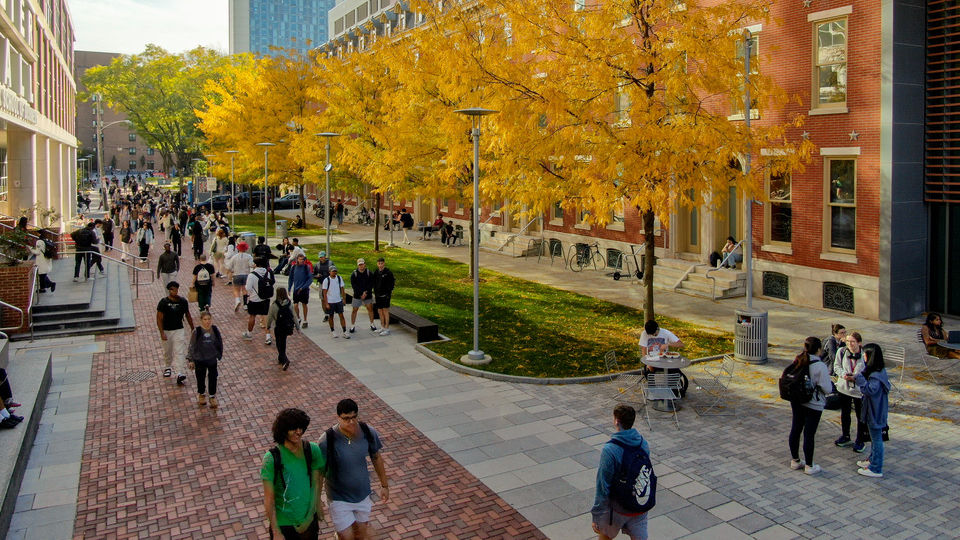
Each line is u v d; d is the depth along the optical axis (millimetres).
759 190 14719
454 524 8609
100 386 14078
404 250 36469
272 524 6301
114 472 10125
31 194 36906
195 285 20406
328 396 13492
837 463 10305
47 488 9609
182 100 83938
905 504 9039
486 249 36094
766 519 8656
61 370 15164
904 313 19406
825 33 19984
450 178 23609
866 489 9453
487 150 17297
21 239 20094
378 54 26750
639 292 24047
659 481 9734
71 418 12281
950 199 18984
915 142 19141
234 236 27469
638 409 12602
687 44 14078
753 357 15484
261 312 17766
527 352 16234
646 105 14453
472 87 16750
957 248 19375
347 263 31469
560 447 10977
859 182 19438
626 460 6766
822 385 9703
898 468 10117
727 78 15125
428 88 23047
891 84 18484
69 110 60500
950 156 18859
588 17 15109
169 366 14570
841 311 20234
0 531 8062
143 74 83250
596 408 12727
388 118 25391
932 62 19156
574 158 15805
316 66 40562
